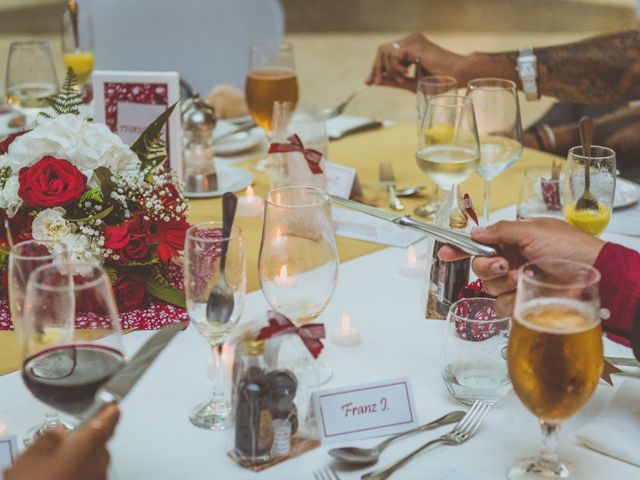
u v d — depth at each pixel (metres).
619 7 7.64
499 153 1.78
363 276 1.55
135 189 1.44
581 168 1.51
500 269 1.16
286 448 1.03
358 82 6.29
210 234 1.18
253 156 2.27
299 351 1.04
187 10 3.33
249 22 3.36
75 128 1.45
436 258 1.37
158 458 1.04
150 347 0.98
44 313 0.95
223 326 1.10
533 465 0.99
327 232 1.17
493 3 7.95
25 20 7.85
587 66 2.46
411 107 5.89
